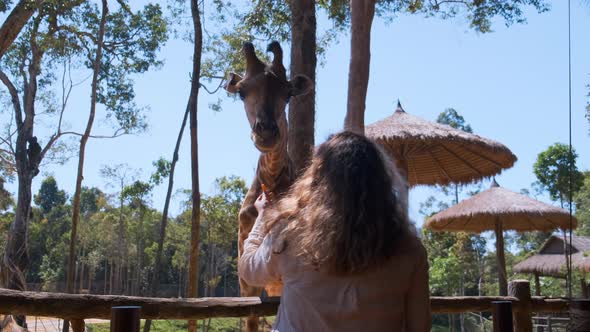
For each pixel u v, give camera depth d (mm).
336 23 11945
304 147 5934
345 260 1719
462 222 15008
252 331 3900
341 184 1807
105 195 54156
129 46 18391
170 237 52031
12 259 16703
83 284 58312
